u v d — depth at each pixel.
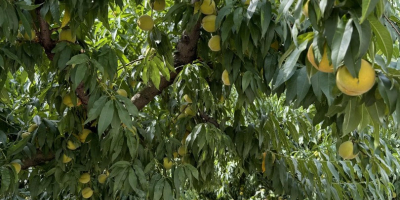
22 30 1.68
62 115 2.01
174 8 1.63
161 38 1.87
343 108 1.10
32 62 1.73
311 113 2.55
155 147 2.29
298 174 2.44
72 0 1.44
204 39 1.95
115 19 2.53
